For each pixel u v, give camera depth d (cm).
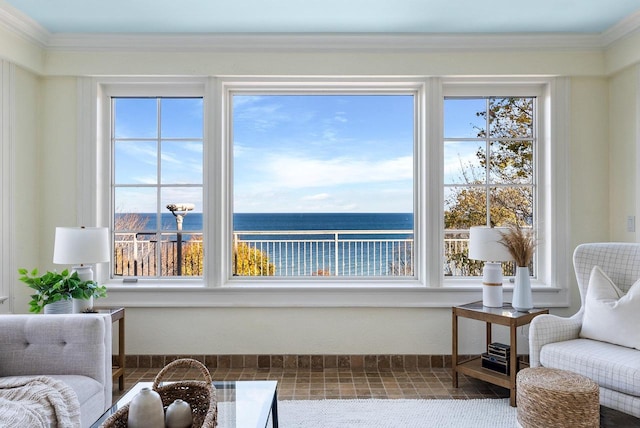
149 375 307
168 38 312
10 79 289
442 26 300
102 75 318
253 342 323
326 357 323
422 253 333
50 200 321
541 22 294
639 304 223
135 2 263
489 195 341
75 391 187
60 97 321
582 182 323
